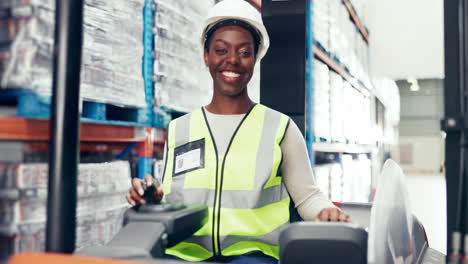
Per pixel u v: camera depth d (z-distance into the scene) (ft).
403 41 28.04
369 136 22.30
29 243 5.08
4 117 4.84
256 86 8.87
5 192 4.98
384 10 27.89
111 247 2.89
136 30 7.15
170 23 7.84
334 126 13.65
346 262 2.89
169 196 4.65
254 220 4.43
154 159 8.14
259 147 4.62
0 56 4.92
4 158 5.08
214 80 4.93
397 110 45.44
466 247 2.52
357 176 18.30
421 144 55.88
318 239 2.89
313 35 10.83
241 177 4.49
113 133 6.77
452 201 2.62
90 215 6.38
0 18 4.96
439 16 27.17
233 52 4.73
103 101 6.31
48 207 2.44
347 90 16.10
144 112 7.39
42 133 5.15
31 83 4.84
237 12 4.74
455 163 2.61
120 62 6.69
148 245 3.05
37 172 5.20
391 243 3.26
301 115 8.02
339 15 14.66
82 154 7.00
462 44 2.59
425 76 30.48
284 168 4.84
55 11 2.46
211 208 4.47
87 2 6.10
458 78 2.60
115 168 6.91
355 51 18.02
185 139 4.88
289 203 4.90
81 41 2.50
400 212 3.84
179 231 3.46
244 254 4.39
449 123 2.60
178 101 8.09
